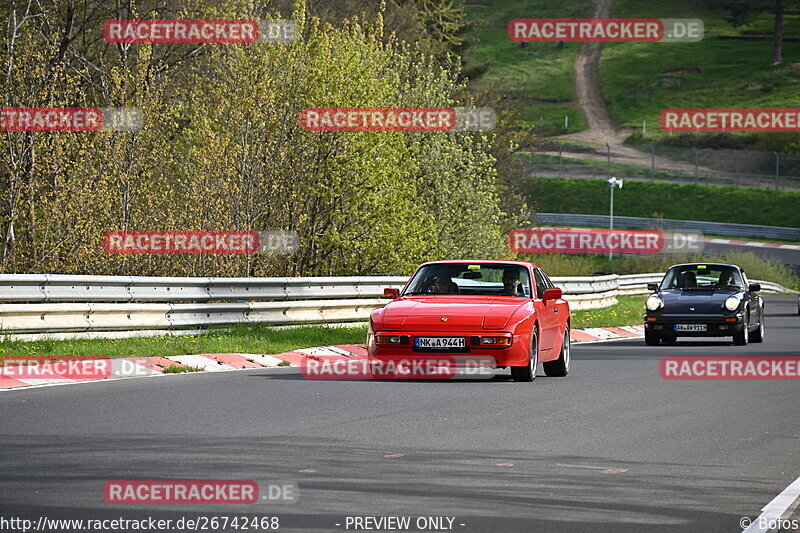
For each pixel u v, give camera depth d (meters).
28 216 96.38
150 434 37.47
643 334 108.00
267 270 109.00
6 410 42.62
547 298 60.09
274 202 112.25
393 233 113.88
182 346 65.56
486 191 141.12
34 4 128.88
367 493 28.55
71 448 34.38
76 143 97.88
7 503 26.83
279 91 110.75
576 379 60.56
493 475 31.44
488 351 55.44
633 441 38.56
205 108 108.50
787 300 188.00
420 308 57.66
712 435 40.47
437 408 46.06
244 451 34.44
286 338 74.38
